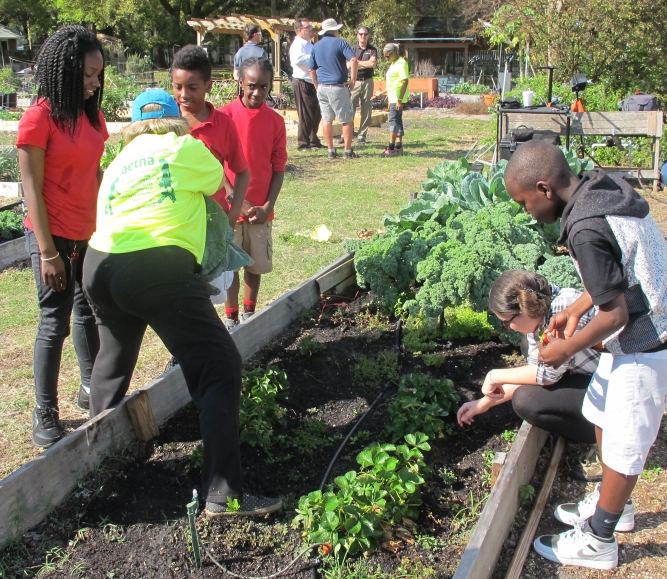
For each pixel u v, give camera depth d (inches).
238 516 119.7
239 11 2005.4
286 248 284.7
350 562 112.7
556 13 551.2
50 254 135.8
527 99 408.8
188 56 153.9
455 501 129.2
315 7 1879.9
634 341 103.0
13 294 236.4
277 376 158.4
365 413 159.8
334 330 199.8
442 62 1736.0
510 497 120.9
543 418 134.6
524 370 135.1
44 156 134.6
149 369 182.2
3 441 149.2
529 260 188.4
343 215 333.7
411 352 188.7
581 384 131.6
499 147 396.5
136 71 1208.8
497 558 115.3
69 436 124.6
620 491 108.4
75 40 129.6
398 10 1619.1
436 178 269.3
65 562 109.9
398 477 121.1
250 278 200.5
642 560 117.9
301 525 119.8
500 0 951.6
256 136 183.2
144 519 120.5
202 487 124.0
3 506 109.8
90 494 124.0
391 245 199.2
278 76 930.7
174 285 114.3
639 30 538.9
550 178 103.3
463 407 146.2
